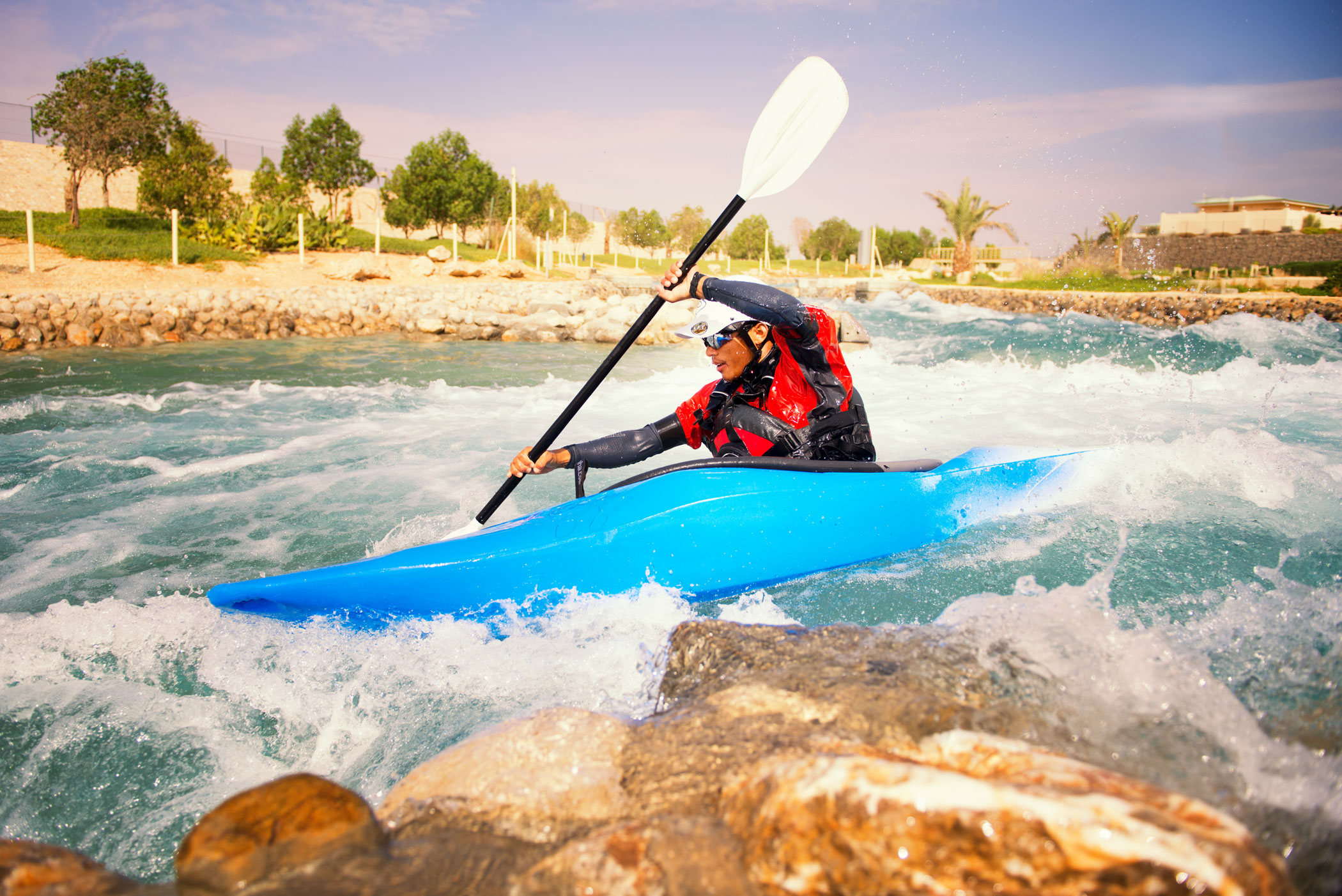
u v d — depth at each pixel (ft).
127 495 12.89
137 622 7.98
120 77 56.29
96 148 53.67
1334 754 4.68
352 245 61.77
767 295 8.48
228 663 7.29
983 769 4.09
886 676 5.53
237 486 13.42
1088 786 3.67
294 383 23.44
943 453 15.51
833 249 123.03
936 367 28.32
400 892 3.51
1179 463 12.14
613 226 104.53
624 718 6.02
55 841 5.05
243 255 49.01
